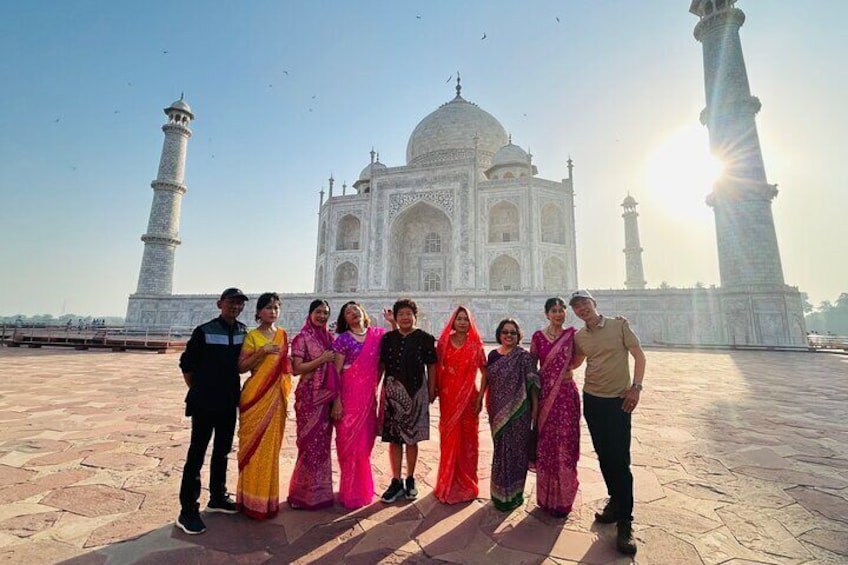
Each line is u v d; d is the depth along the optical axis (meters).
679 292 29.47
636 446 5.98
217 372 3.89
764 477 4.82
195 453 3.70
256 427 3.93
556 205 41.62
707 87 31.09
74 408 8.09
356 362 4.37
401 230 45.72
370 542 3.40
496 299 32.81
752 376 13.53
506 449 4.10
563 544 3.41
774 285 26.94
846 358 20.36
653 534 3.54
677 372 14.63
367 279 42.66
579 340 4.21
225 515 3.88
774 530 3.60
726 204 28.94
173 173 40.91
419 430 4.32
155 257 39.41
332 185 48.44
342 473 4.17
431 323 33.53
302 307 36.19
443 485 4.22
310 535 3.52
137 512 3.86
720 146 29.62
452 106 52.62
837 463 5.28
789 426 7.11
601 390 3.96
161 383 11.12
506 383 4.23
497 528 3.68
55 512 3.83
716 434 6.61
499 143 50.50
